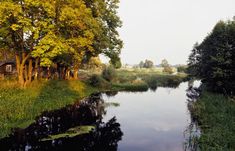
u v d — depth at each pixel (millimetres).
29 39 32219
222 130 18266
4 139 18500
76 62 49531
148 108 34219
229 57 36844
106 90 57000
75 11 31766
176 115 29141
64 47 31812
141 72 120375
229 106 25578
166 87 71375
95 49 45469
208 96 34531
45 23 29438
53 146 17625
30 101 27562
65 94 38188
